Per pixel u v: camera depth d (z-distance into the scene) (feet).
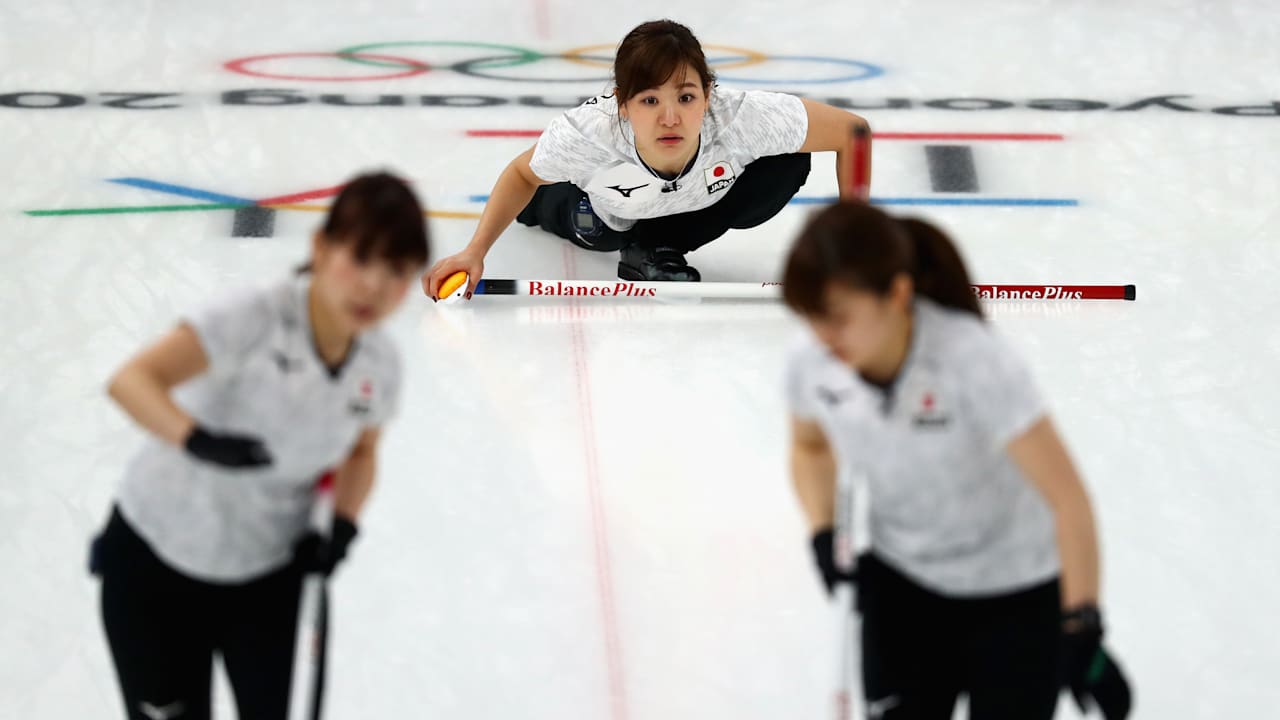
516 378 53.78
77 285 58.75
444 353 55.16
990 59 85.97
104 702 37.99
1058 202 70.03
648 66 50.78
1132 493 48.16
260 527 29.17
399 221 25.67
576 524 45.80
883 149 74.69
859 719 37.50
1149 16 92.12
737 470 48.83
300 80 79.56
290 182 68.69
